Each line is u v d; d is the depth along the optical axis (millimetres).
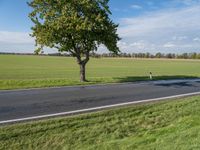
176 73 44875
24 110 11906
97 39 23750
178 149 7520
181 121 10938
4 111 11672
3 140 8320
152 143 8258
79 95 16266
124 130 9977
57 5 23531
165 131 9672
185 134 8805
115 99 14922
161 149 7641
